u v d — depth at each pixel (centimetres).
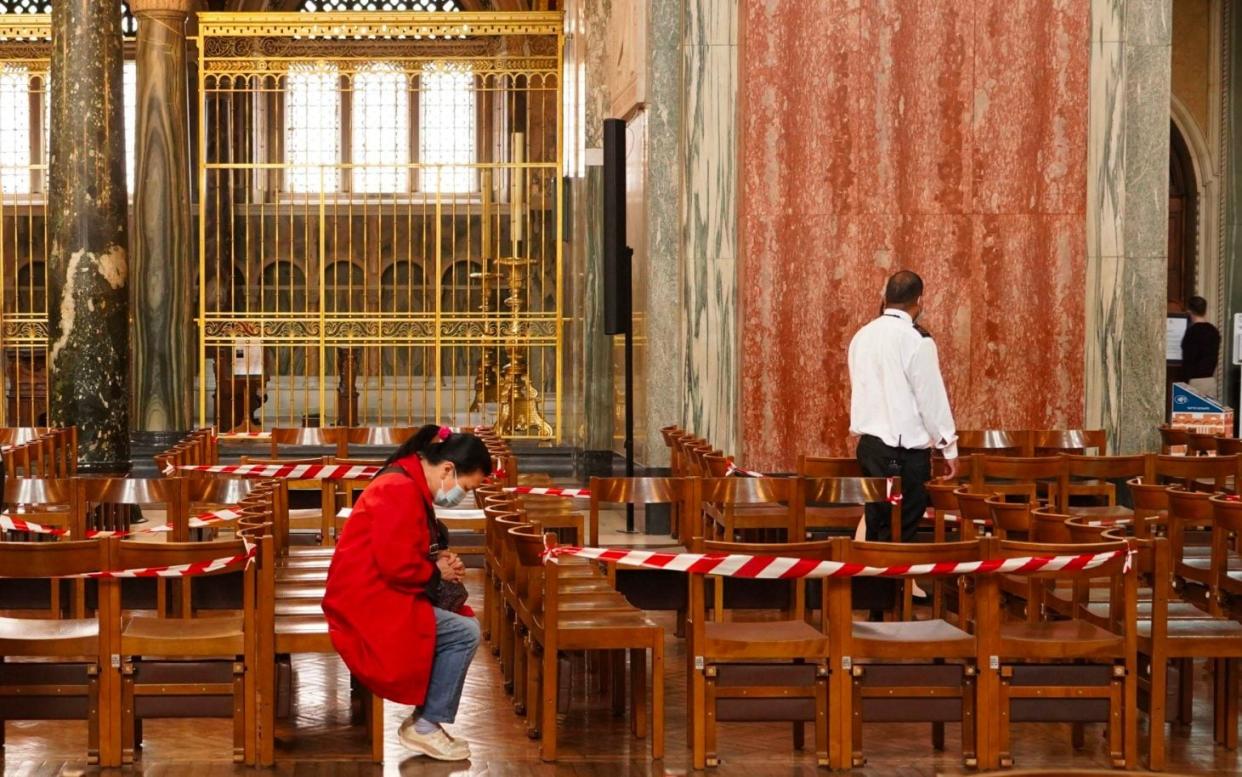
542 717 645
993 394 1293
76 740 649
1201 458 911
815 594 844
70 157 1270
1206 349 1714
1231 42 1914
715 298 1278
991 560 604
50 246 1284
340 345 1775
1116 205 1296
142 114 1683
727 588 832
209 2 2383
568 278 1798
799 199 1273
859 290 1280
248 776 594
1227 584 700
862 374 908
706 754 604
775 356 1277
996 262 1291
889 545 597
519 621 701
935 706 603
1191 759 633
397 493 607
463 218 2355
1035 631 620
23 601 789
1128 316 1298
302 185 2353
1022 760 629
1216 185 1927
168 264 1681
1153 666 614
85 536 799
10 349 1859
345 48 2384
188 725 677
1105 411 1299
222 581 784
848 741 602
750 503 1005
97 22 1271
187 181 1709
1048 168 1291
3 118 2339
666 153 1279
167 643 601
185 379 1694
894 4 1275
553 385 2006
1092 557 596
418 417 2242
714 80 1275
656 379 1280
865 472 909
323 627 619
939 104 1282
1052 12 1288
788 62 1267
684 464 1075
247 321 1734
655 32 1278
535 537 635
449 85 2384
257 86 2328
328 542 980
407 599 607
